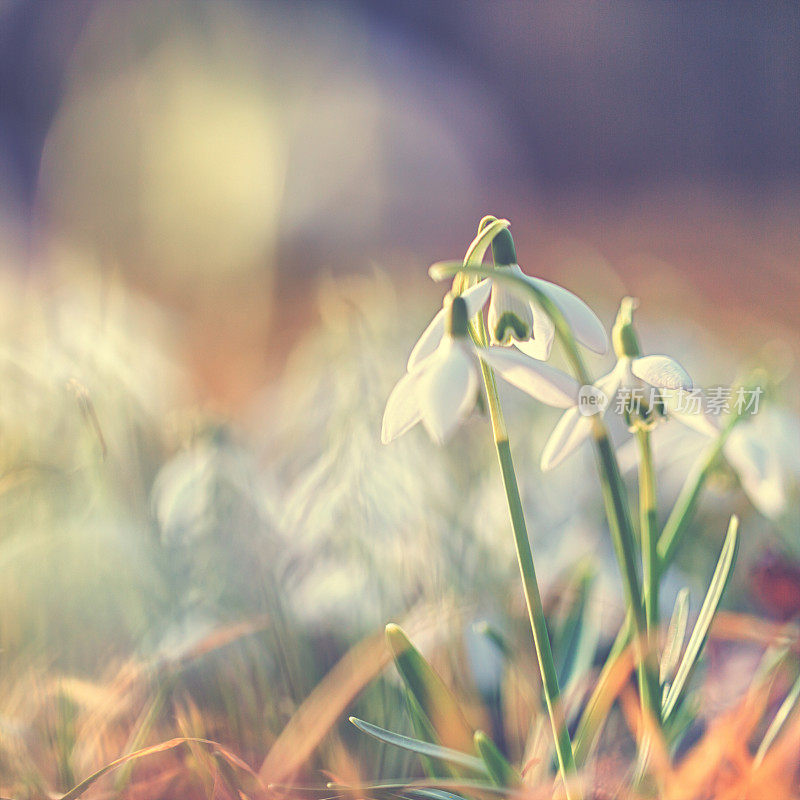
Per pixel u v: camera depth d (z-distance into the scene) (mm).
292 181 3553
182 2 3121
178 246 3168
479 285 1024
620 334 1035
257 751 1075
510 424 1271
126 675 1085
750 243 4992
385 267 3965
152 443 1169
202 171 3168
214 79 3148
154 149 3186
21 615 1100
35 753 1074
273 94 3305
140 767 1065
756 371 1085
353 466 1132
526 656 1115
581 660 1102
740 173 7691
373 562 1121
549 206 7391
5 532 1111
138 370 1182
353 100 4512
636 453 1168
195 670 1089
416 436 1161
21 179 4988
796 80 7895
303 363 1347
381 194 4848
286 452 1263
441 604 1113
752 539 1181
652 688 1021
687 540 1181
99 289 1190
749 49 8039
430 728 1045
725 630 1110
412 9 8469
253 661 1092
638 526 1182
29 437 1131
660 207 6773
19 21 5738
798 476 1080
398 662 1042
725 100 8078
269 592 1104
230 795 1049
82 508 1122
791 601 1091
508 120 8523
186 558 1116
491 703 1114
